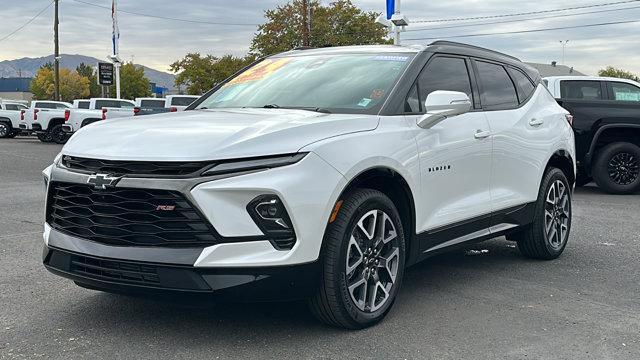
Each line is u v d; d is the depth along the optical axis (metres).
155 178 3.48
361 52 5.17
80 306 4.45
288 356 3.59
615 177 11.02
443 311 4.45
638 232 7.47
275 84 5.07
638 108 10.85
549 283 5.23
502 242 6.93
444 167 4.62
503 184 5.38
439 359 3.59
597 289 5.07
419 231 4.41
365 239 3.97
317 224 3.60
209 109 4.90
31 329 4.00
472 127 4.98
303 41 36.53
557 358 3.63
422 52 4.89
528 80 6.17
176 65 47.31
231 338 3.86
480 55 5.54
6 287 4.93
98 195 3.63
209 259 3.39
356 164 3.81
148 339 3.84
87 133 4.04
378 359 3.58
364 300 3.98
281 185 3.47
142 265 3.48
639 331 4.10
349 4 39.28
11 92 125.12
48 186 3.93
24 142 27.02
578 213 8.89
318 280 3.70
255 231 3.45
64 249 3.76
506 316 4.36
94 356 3.58
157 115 4.53
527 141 5.65
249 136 3.59
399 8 19.75
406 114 4.41
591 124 10.73
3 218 8.07
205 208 3.39
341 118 4.03
